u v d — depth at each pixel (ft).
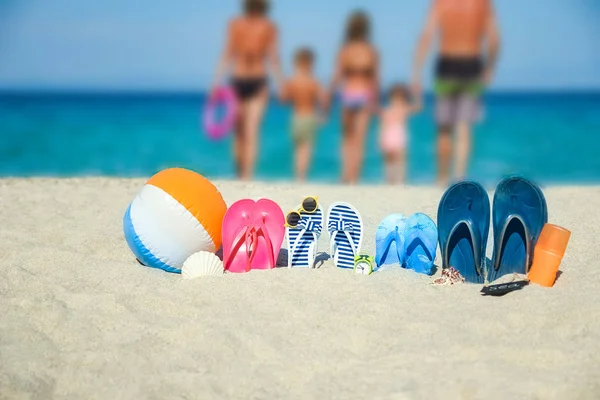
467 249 7.15
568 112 56.49
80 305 6.45
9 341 5.88
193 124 43.06
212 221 7.32
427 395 5.02
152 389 5.22
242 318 6.05
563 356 5.38
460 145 13.67
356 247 7.47
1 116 51.85
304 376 5.34
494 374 5.19
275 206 7.41
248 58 14.34
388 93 16.29
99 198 10.30
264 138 34.76
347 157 15.33
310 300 6.37
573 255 7.47
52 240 8.29
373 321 6.01
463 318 5.95
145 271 7.23
